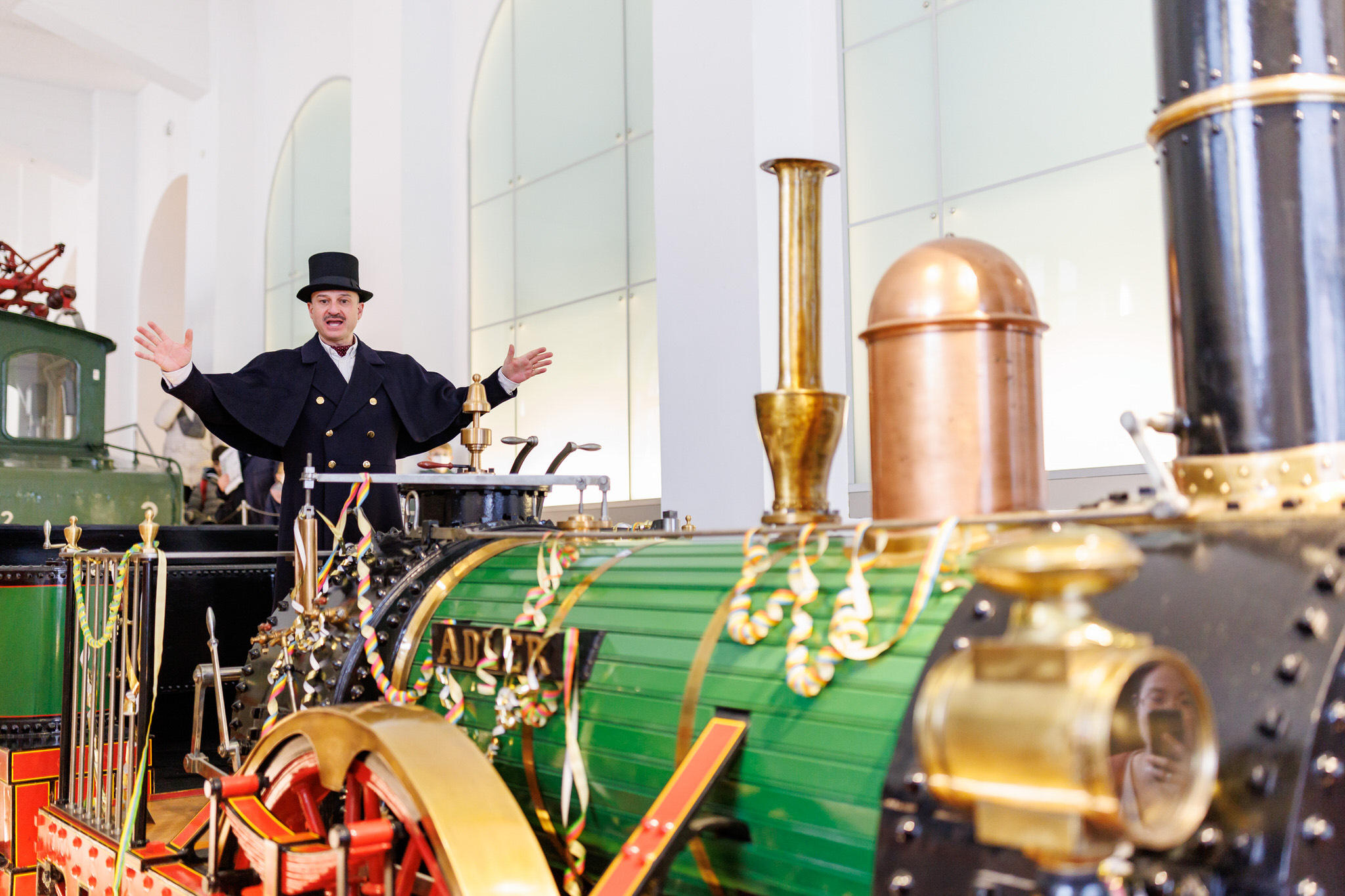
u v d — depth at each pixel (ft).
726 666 4.57
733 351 16.14
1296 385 4.03
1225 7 4.25
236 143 35.70
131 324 45.19
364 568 6.86
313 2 32.81
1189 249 4.33
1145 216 13.92
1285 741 3.17
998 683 3.02
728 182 16.30
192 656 12.73
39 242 52.70
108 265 44.86
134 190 45.52
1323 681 3.19
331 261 12.63
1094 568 2.96
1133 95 14.05
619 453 22.12
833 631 4.15
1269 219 4.12
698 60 16.81
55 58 41.96
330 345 12.55
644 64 21.70
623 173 22.11
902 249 16.67
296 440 12.19
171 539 13.17
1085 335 14.58
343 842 4.54
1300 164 4.11
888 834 3.59
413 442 12.59
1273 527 3.74
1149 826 2.94
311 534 7.07
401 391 12.61
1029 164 15.19
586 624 5.34
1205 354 4.24
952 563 4.24
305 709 5.84
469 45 26.48
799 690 4.13
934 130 16.33
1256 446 4.09
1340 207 4.12
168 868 7.36
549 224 24.04
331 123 32.09
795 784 4.07
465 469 9.12
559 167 23.75
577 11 23.36
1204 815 3.25
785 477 5.30
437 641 6.13
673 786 4.25
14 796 11.82
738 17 16.25
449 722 5.01
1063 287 14.82
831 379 17.12
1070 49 14.73
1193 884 3.13
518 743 5.51
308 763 5.48
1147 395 13.89
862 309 17.19
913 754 3.66
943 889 3.37
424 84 26.48
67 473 15.35
